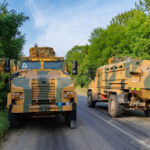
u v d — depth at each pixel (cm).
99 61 2348
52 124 779
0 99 852
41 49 923
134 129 677
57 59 842
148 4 1827
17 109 620
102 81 1147
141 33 1556
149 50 1496
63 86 656
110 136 591
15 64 840
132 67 832
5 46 880
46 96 649
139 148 480
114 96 919
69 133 635
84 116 959
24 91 634
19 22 848
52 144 520
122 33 2289
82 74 4097
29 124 782
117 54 2194
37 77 683
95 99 1229
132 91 833
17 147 499
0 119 670
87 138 573
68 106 641
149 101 889
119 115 902
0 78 844
